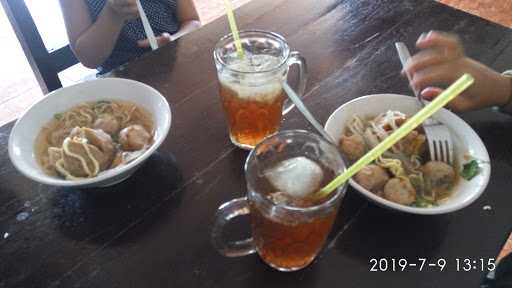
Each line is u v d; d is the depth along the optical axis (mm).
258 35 763
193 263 582
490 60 953
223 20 1064
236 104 691
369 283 564
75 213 642
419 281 567
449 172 663
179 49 974
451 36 877
